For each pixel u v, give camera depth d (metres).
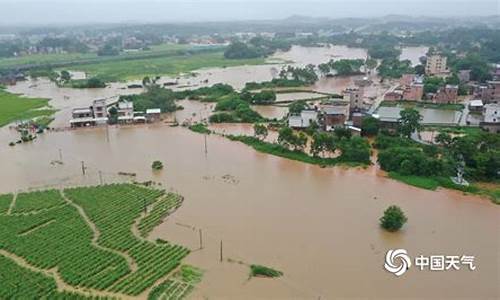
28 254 74.12
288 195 96.38
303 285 65.31
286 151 123.62
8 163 121.19
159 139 140.88
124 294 63.41
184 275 67.62
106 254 73.50
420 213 87.06
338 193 97.06
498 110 138.75
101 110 159.75
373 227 82.00
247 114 159.50
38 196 97.44
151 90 193.62
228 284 65.50
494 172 101.12
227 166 115.06
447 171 104.19
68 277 67.12
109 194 97.50
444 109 169.62
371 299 62.16
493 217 85.19
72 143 138.75
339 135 129.00
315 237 78.56
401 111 136.50
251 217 86.19
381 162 110.69
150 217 86.56
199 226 82.81
